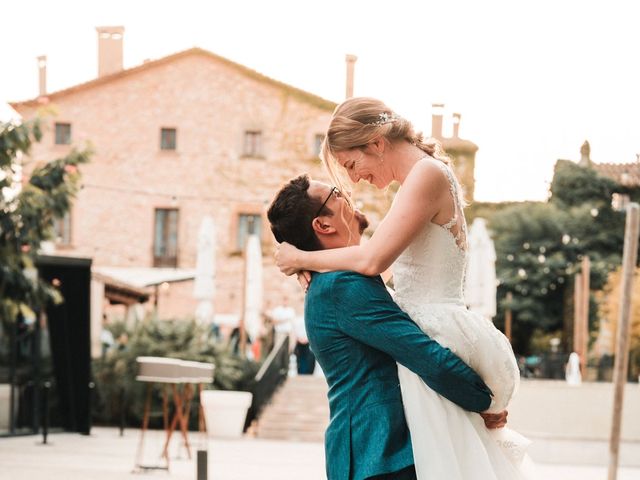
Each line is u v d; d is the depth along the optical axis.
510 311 42.00
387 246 2.95
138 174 37.88
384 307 2.93
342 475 2.94
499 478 2.98
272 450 14.84
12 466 10.83
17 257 13.32
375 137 3.06
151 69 38.03
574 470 12.68
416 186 2.98
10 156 13.20
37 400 15.68
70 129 37.97
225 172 37.81
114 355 18.42
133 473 10.53
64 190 13.62
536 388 15.00
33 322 15.55
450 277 3.05
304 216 3.12
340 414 2.98
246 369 19.41
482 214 44.84
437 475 2.85
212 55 37.81
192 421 18.36
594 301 40.31
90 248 37.69
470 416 3.00
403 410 2.94
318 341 3.03
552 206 44.44
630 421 14.80
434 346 2.88
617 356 9.88
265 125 37.81
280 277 37.22
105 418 18.55
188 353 18.64
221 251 37.62
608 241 43.31
